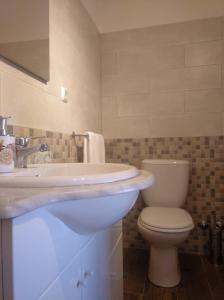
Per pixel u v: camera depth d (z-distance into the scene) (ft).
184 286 4.95
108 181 1.87
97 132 6.62
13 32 3.01
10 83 2.99
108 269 3.05
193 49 6.44
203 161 6.39
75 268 2.07
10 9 2.95
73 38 5.01
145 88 6.76
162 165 6.06
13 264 1.31
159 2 6.65
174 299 4.56
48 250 1.65
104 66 7.01
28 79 3.37
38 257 1.54
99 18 7.00
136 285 5.02
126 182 1.90
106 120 7.02
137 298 4.61
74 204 1.71
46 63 3.80
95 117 6.47
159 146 6.67
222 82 6.27
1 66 2.84
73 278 2.03
